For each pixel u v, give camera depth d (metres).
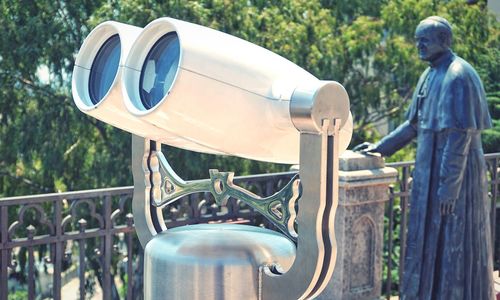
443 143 4.34
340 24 15.42
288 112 1.83
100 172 13.34
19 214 4.06
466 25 14.84
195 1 12.24
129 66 1.89
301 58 13.36
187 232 2.00
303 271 1.83
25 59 12.75
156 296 1.93
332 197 1.84
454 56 4.41
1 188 14.09
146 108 1.87
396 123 15.52
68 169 13.75
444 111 4.27
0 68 13.23
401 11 14.51
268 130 1.91
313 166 1.83
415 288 4.50
